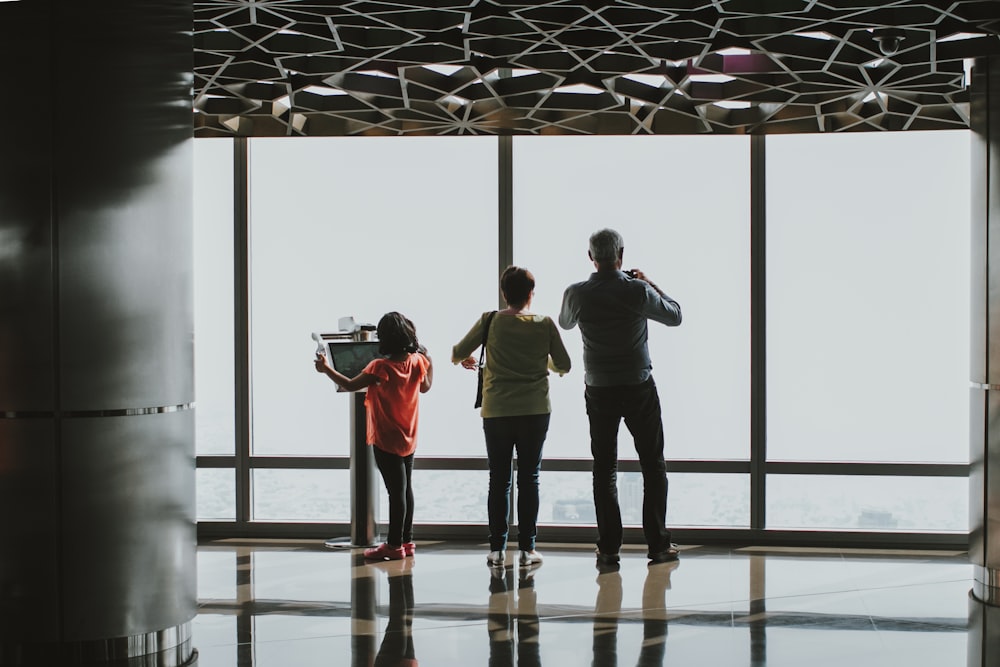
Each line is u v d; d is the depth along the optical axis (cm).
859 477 679
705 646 450
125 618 419
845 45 510
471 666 424
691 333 693
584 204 698
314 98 645
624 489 695
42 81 405
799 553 646
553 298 702
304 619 497
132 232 417
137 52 418
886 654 437
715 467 687
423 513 707
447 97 616
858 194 681
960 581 570
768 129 665
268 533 703
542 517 701
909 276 680
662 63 564
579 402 700
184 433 441
